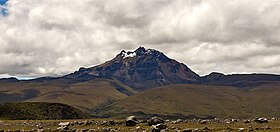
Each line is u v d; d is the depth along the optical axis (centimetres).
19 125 10025
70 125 8994
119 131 7219
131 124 8231
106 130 7375
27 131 7956
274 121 8231
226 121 8725
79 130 7531
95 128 8031
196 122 8588
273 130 6456
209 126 7606
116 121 8894
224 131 6475
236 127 7188
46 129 8075
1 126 9944
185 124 8212
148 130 6956
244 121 8488
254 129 6688
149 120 8231
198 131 6544
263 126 7288
